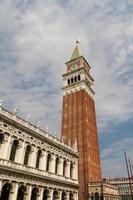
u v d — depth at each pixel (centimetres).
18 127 4266
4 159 3697
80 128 8494
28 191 4112
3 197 3709
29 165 4341
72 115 9150
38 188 4425
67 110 9512
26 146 4394
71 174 6138
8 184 3725
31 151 4509
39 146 4803
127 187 9094
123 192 9094
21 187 4034
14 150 4109
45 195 4738
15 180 3838
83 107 9000
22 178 4025
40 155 4844
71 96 9856
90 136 8450
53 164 5216
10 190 3712
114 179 9688
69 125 8938
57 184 5150
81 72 10188
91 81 11125
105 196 6750
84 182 7144
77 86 9912
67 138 8550
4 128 3897
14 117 4216
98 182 6981
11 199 3662
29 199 4088
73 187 5912
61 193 5241
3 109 4012
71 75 10588
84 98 9281
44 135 5106
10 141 3972
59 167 5519
